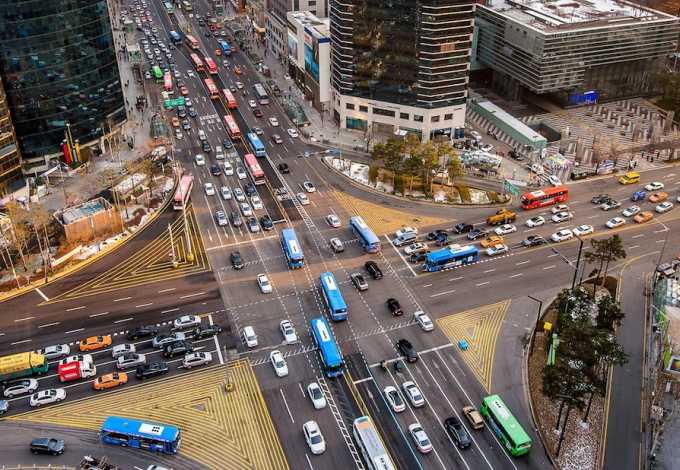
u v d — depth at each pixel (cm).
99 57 17912
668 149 19388
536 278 13538
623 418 10394
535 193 16175
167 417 10244
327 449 9669
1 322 12275
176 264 13862
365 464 9394
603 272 13788
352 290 13162
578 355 9994
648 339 12038
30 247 14488
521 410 10400
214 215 15825
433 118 19412
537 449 9756
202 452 9650
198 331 11838
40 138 17200
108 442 9750
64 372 10800
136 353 11406
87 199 16225
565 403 10300
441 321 12300
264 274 13638
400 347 11512
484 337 11912
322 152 19088
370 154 18888
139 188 16912
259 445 9762
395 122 19900
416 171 16725
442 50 18188
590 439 9994
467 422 10125
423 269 13825
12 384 10738
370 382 10919
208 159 18562
